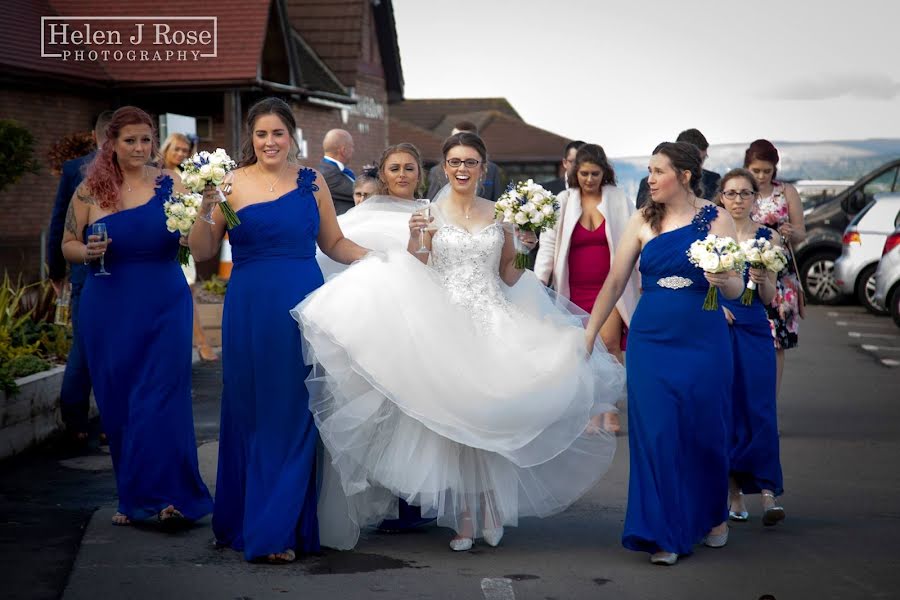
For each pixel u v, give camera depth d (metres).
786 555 6.33
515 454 6.33
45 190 21.98
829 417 10.77
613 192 9.76
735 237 6.47
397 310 6.25
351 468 6.26
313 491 6.34
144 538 6.61
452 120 55.84
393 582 5.80
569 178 9.86
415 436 6.29
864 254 20.86
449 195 6.89
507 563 6.17
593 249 9.70
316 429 6.38
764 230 8.08
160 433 6.88
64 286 9.59
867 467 8.66
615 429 9.91
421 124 61.69
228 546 6.47
